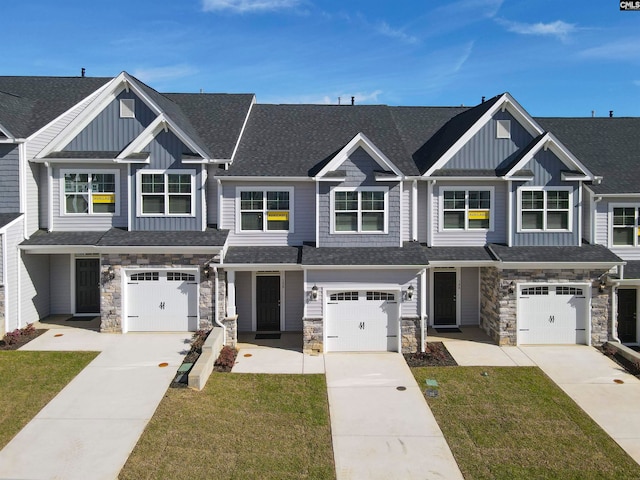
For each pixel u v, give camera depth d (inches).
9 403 467.5
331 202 674.8
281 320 738.2
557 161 685.3
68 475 362.0
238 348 658.2
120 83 691.4
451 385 541.0
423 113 893.2
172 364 567.2
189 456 389.7
